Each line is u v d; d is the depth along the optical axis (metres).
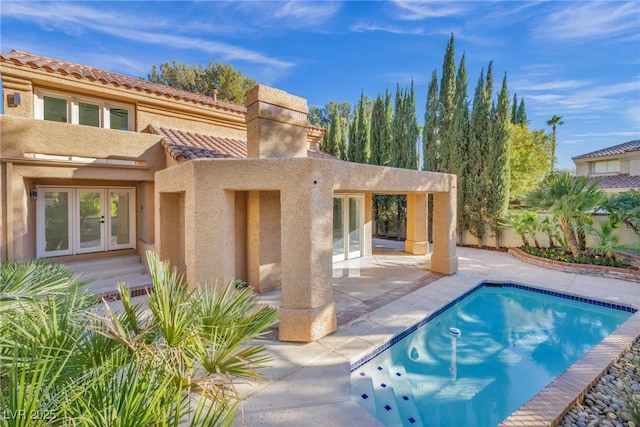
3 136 10.44
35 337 3.21
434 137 25.47
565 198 15.15
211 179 8.07
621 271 13.31
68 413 2.48
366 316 9.31
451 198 13.85
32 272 4.89
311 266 7.56
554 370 7.69
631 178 28.55
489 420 6.00
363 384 6.95
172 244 11.70
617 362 7.05
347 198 17.53
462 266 15.98
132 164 13.44
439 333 9.64
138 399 2.54
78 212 13.70
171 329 3.84
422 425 5.85
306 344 7.53
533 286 12.53
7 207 10.48
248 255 11.66
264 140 10.46
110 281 12.10
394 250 20.92
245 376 4.12
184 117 15.60
